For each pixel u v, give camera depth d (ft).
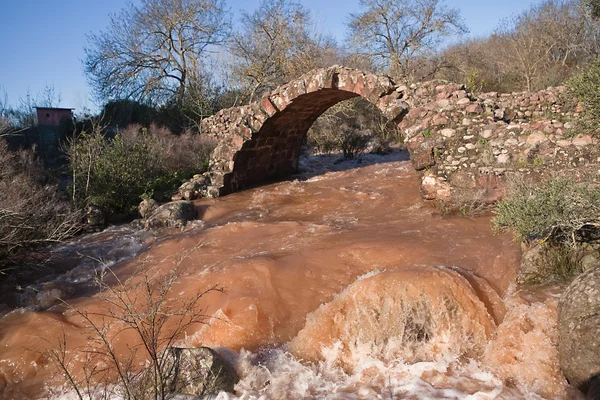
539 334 17.04
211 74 85.66
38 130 63.05
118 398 16.26
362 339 19.29
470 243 25.36
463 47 102.53
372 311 19.51
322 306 20.57
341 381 17.29
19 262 26.40
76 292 25.00
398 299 19.40
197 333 19.98
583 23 80.23
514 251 23.18
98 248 31.91
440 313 18.97
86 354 18.95
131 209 40.98
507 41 94.12
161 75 84.89
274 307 21.20
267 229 32.07
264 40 87.25
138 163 44.09
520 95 40.78
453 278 19.61
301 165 61.36
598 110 28.89
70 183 42.37
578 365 14.88
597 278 16.06
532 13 92.43
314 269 24.00
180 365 16.47
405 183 43.16
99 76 83.05
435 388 16.07
